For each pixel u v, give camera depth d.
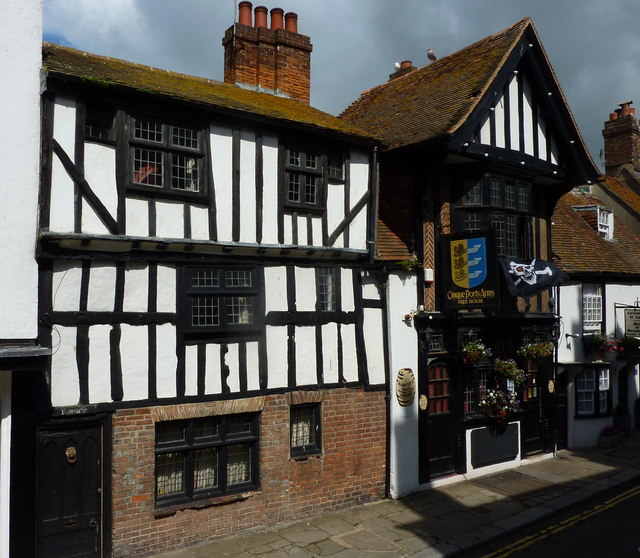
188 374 7.56
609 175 21.84
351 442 9.12
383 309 9.70
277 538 7.81
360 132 9.45
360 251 9.20
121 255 7.11
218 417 7.91
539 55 11.18
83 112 6.80
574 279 13.67
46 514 6.56
